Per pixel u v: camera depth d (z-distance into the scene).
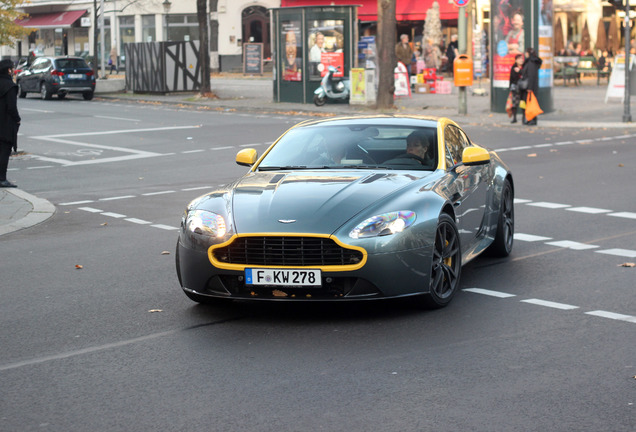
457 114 34.56
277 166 9.80
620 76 37.66
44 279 10.65
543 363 6.97
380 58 36.94
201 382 6.70
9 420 6.00
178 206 16.16
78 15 80.81
